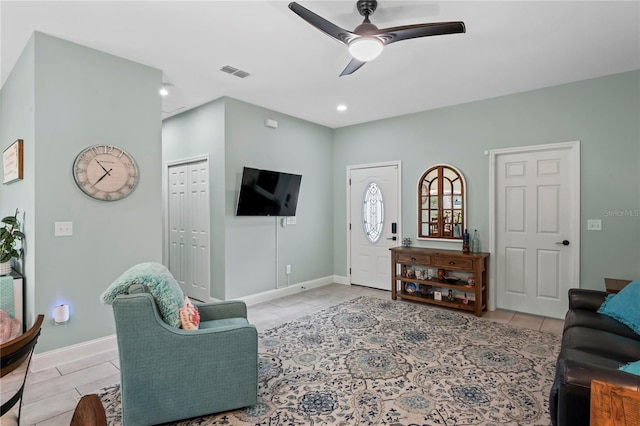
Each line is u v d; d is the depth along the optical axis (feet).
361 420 6.70
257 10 7.84
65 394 7.66
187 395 6.54
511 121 13.64
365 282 18.13
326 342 10.54
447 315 13.17
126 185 10.25
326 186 18.85
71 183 9.29
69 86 9.25
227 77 11.89
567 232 12.68
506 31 8.79
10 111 11.58
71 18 8.13
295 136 17.02
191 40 9.25
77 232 9.40
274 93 13.53
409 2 7.53
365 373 8.56
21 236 9.45
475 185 14.51
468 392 7.69
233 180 14.26
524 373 8.55
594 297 8.95
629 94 11.41
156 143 11.02
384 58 10.37
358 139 18.22
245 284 14.78
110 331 10.01
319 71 11.37
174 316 6.68
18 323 8.61
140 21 8.29
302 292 17.01
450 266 13.80
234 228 14.37
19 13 7.88
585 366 4.66
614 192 11.69
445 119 15.28
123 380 6.23
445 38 9.15
